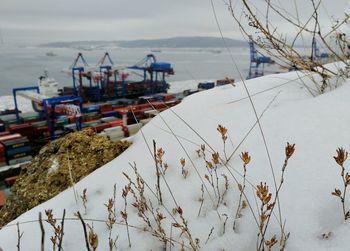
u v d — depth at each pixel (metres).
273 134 2.04
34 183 3.33
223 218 1.66
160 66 60.41
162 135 2.85
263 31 2.15
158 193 2.04
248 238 1.50
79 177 3.12
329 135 1.79
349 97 2.06
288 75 3.25
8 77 140.88
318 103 2.13
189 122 2.82
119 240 1.79
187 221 1.73
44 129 35.31
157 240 1.71
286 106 2.32
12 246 1.95
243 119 2.42
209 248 1.53
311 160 1.68
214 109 2.87
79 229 1.98
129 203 2.07
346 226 1.29
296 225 1.40
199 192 1.91
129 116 38.16
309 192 1.51
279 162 1.78
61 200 2.39
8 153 26.41
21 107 72.06
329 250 1.23
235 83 3.56
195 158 2.26
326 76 2.52
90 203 2.23
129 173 2.44
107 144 3.36
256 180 1.75
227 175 1.91
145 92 60.03
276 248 1.36
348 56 2.41
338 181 1.49
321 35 2.23
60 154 3.40
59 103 35.84
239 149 2.09
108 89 57.47
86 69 56.75
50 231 2.02
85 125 35.28
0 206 15.34
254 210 1.60
